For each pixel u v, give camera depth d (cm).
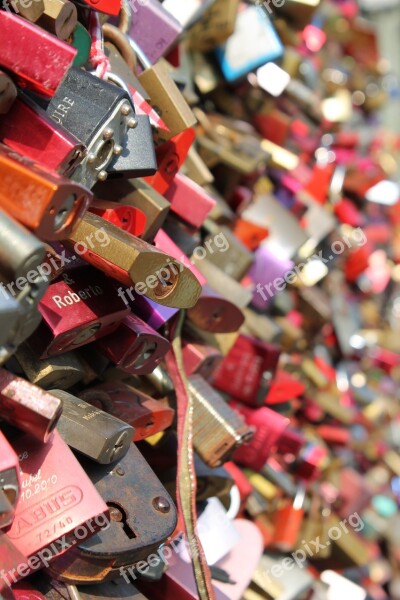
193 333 53
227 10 66
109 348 42
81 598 39
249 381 63
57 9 39
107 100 40
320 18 125
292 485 70
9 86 36
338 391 93
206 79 71
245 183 74
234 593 51
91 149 39
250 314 69
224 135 71
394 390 114
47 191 32
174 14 61
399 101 156
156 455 49
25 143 37
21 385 35
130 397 45
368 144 129
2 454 33
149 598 46
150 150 42
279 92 80
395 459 104
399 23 173
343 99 118
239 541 54
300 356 87
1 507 33
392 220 126
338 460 86
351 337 101
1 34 36
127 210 42
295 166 83
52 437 38
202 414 49
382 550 96
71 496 37
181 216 51
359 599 76
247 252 61
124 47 49
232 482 51
